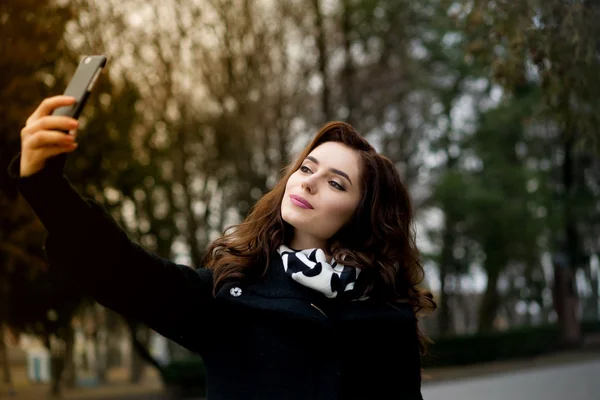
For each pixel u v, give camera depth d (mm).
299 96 20297
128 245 1760
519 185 25734
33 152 1501
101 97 14852
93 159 14930
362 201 2311
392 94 21672
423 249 25609
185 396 17891
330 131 2398
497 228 25109
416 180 24875
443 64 26172
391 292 2271
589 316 40000
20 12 11734
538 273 32281
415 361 2270
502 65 6125
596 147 6246
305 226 2246
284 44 20516
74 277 1709
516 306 37406
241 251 2217
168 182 18484
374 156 2367
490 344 25391
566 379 18375
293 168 2381
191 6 18328
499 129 26453
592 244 31938
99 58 1554
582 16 5613
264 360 2061
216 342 2098
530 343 27922
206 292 2072
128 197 16406
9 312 16094
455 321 36281
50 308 16141
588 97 5973
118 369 36875
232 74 19172
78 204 1622
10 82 11570
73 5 13539
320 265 2121
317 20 20641
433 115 24766
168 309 1927
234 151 19141
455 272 27641
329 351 2102
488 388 16875
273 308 2059
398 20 22328
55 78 13328
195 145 19156
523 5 5793
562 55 5754
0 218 12281
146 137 16859
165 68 18031
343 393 2137
